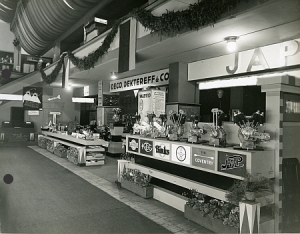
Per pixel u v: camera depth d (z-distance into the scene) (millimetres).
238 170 3447
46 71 14898
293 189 3674
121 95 12672
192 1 4773
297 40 4984
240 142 3695
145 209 4492
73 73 10805
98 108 12828
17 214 4211
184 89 7508
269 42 5340
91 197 5117
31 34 13656
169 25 4926
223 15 4180
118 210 4430
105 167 8188
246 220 3135
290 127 3805
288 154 3775
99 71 9789
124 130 10531
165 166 5027
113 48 7555
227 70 6387
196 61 7254
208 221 3686
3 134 15305
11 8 12922
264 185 3227
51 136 12820
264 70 5637
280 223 3502
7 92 16125
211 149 3850
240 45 5578
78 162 8305
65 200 4926
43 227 3729
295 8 3750
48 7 10188
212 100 7906
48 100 16859
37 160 9312
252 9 3799
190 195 4461
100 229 3686
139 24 6207
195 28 4598
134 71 9469
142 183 5227
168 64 7848
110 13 10766
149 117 5754
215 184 3992
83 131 9453
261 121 3537
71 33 12898
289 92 3688
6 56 17781
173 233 3578
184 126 5020
